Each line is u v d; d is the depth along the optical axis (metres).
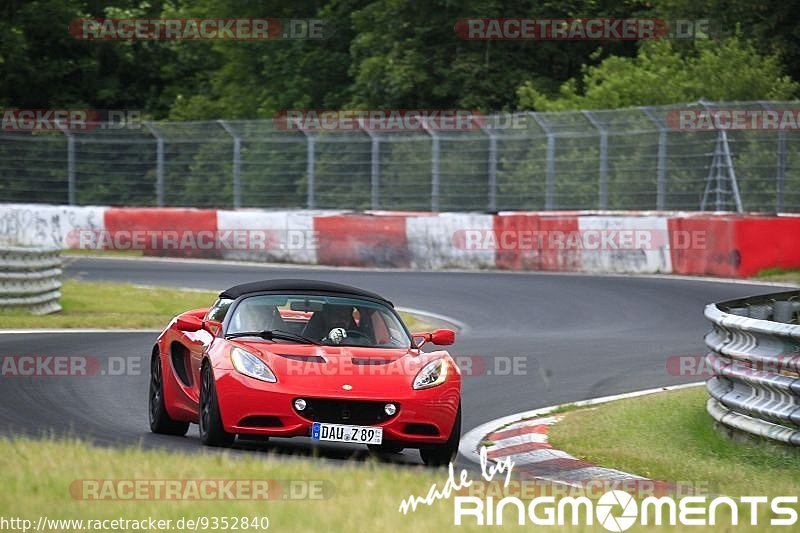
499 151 105.19
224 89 166.75
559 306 75.75
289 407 31.45
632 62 136.75
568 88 123.81
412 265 99.31
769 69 117.94
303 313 37.66
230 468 26.47
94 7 176.25
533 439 38.50
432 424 32.34
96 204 121.50
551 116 102.38
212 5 167.00
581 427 40.19
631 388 49.00
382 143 111.00
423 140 108.81
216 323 35.31
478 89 137.50
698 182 93.81
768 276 85.56
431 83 140.62
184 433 37.59
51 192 122.38
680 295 78.19
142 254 111.50
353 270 98.06
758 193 91.00
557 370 53.44
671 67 122.19
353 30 157.25
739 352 36.50
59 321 66.00
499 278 89.94
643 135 96.81
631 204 97.25
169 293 81.06
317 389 31.70
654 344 61.22
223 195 117.62
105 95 169.50
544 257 95.38
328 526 21.27
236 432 31.83
